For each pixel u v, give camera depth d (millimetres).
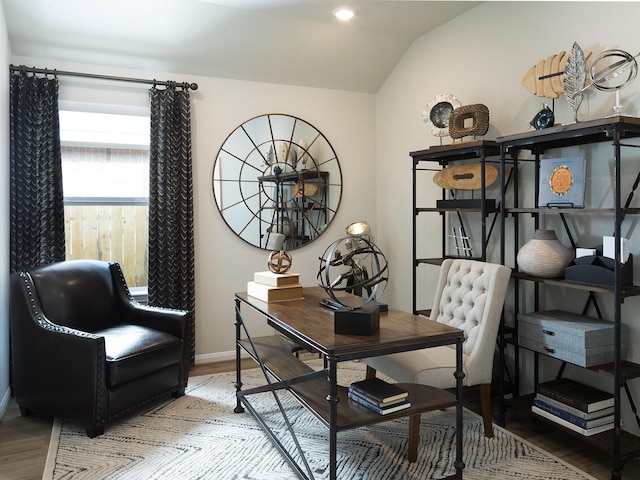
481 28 3311
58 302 2988
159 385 2963
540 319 2555
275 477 2188
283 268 2697
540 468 2238
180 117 3725
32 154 3281
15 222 3240
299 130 4281
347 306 2096
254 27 3561
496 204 3240
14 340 2867
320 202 4391
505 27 3117
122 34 3398
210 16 3400
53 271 3072
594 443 2236
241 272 4102
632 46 2379
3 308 2984
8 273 3188
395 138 4312
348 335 1912
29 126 3266
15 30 3189
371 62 4164
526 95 2986
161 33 3455
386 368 2555
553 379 2881
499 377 2729
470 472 2203
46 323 2756
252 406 3018
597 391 2461
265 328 4199
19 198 3256
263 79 4098
